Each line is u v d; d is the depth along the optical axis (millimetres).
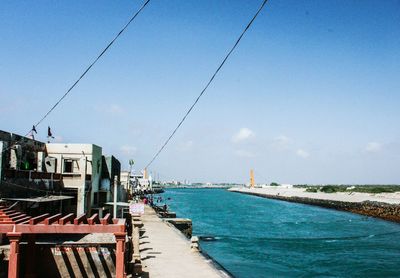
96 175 34938
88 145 33219
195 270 18328
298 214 83438
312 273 30000
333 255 36594
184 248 24531
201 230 55500
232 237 48219
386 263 33062
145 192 137625
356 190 146125
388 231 53625
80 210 30000
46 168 30859
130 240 19703
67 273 16906
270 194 178625
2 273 15617
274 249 39875
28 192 23844
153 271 18094
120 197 45625
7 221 12555
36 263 16734
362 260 34281
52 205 27812
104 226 12789
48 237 19531
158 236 30016
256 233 52125
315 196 137250
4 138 25672
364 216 77188
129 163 65562
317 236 49188
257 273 29797
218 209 98938
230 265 32625
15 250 12242
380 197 107125
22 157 28156
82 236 20250
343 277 28938
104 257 17203
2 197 20594
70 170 32500
